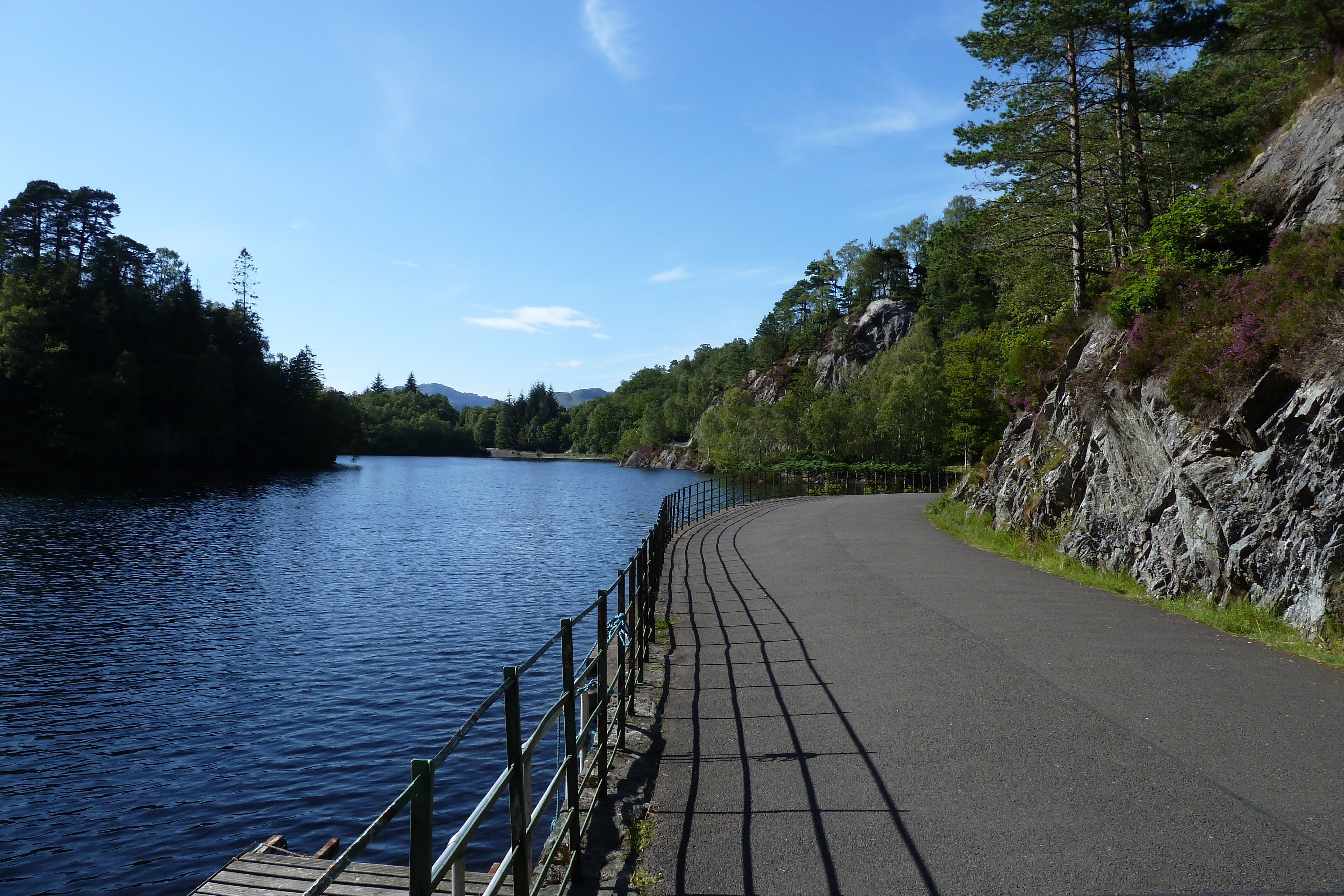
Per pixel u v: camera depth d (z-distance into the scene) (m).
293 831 9.87
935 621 10.97
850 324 138.50
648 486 89.00
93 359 89.44
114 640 19.23
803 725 6.98
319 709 14.29
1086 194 26.75
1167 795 5.34
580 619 4.89
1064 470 17.33
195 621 21.36
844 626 10.88
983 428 68.25
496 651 18.16
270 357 120.06
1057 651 9.17
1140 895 4.13
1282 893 4.12
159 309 101.69
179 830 9.90
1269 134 18.89
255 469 104.69
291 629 20.42
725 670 8.96
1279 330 10.70
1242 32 24.77
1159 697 7.41
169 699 14.86
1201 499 11.57
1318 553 9.27
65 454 83.50
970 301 105.12
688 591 14.41
